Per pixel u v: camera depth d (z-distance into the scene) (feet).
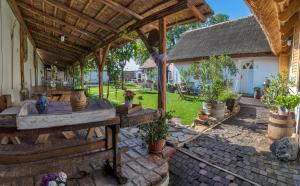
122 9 10.96
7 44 13.80
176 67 53.06
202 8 9.85
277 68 35.99
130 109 8.29
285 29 18.90
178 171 10.85
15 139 10.46
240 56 39.63
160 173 8.59
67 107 8.15
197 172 10.67
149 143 10.90
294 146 11.85
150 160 9.86
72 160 7.02
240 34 44.01
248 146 13.94
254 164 11.37
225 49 42.65
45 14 15.48
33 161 6.66
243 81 40.86
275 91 17.92
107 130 7.77
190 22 11.18
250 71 40.04
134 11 11.38
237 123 20.13
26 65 22.08
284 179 9.88
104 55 21.33
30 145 10.41
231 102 24.48
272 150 12.67
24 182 7.30
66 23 16.62
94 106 7.79
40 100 6.33
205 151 13.06
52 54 37.63
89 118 6.69
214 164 11.34
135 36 15.58
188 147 13.60
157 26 11.73
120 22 13.56
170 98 36.63
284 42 26.03
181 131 16.66
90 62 39.60
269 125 14.83
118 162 7.79
